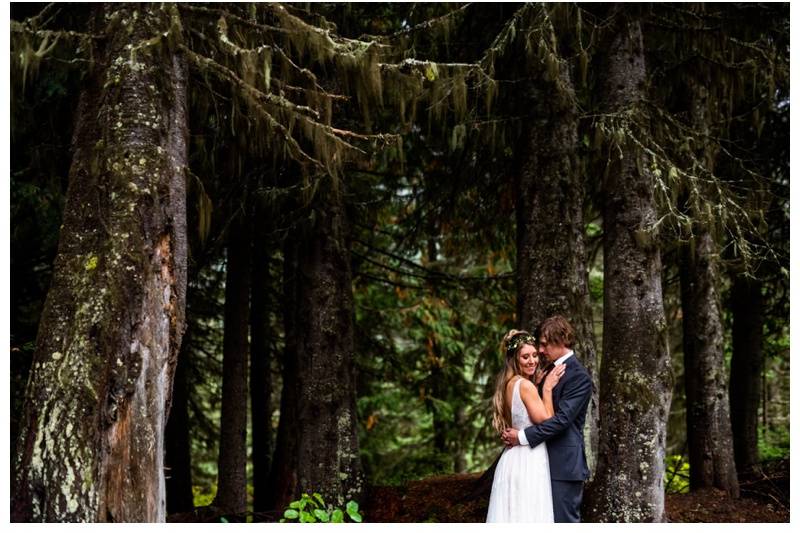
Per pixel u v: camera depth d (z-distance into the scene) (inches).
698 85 267.7
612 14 223.3
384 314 397.7
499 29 257.4
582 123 271.9
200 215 165.5
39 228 236.2
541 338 183.8
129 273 135.9
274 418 491.2
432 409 408.5
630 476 192.2
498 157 284.0
